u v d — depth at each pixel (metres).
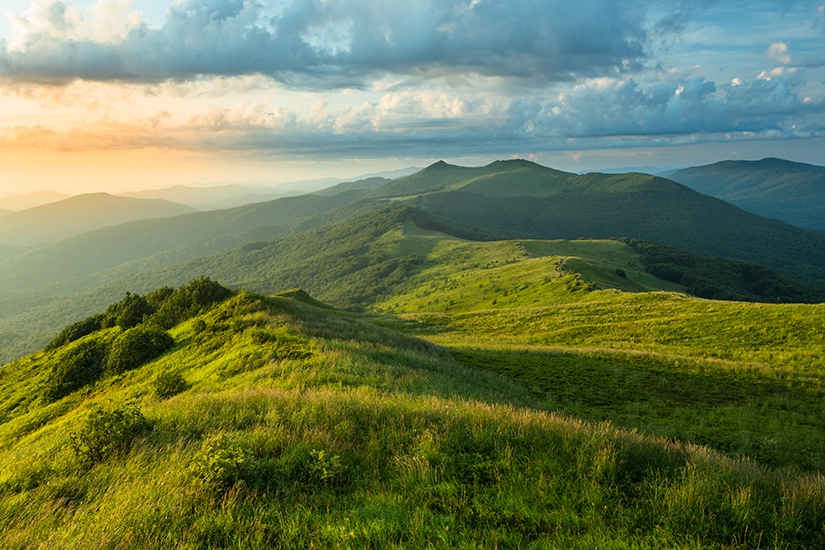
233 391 13.40
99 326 47.94
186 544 4.72
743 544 4.64
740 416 15.08
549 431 7.23
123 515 5.29
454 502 5.35
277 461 6.49
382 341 26.47
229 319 30.50
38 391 30.67
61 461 7.73
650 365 23.62
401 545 4.48
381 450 6.96
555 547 4.51
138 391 21.47
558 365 24.12
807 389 18.50
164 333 30.39
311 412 8.51
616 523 4.97
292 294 65.69
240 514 5.17
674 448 7.25
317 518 5.15
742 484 5.69
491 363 25.06
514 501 5.31
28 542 5.17
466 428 7.39
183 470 6.33
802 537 4.87
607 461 6.05
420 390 13.59
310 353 18.73
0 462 11.81
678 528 4.86
